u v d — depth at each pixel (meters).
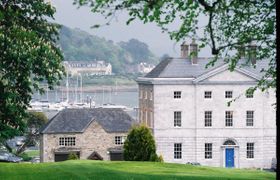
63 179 28.75
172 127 85.62
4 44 37.94
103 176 30.06
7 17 39.59
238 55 28.50
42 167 34.31
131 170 37.28
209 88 86.00
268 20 27.69
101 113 85.31
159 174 33.97
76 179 28.86
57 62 40.25
